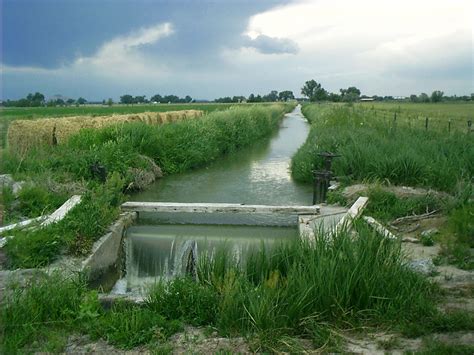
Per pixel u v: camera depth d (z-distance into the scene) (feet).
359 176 37.35
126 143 46.03
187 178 47.62
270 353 13.43
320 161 43.57
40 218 26.23
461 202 27.99
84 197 29.53
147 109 174.40
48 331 14.90
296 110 330.13
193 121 65.82
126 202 32.81
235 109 100.68
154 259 27.04
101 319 15.61
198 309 16.10
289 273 17.10
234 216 32.22
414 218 27.58
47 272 19.61
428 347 12.88
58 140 52.08
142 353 13.73
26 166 37.91
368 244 17.81
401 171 35.53
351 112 102.58
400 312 15.08
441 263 20.02
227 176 48.83
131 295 18.21
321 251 18.17
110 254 26.05
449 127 58.59
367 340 13.99
